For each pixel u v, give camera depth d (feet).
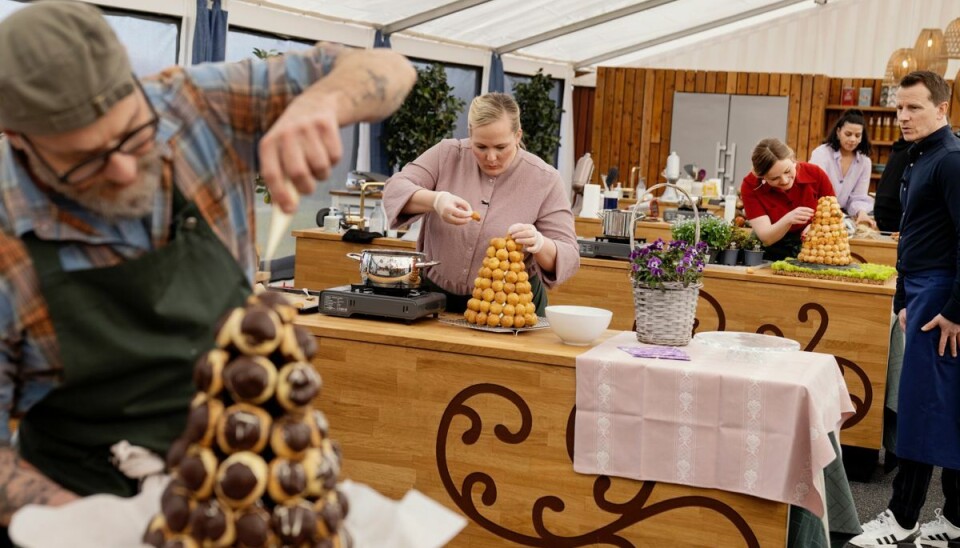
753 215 18.58
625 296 18.61
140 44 27.22
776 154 17.99
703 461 9.82
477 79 42.83
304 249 20.93
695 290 10.98
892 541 12.87
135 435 4.48
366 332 11.07
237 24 30.45
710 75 43.70
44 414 4.52
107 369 4.36
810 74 42.29
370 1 33.60
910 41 44.19
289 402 3.30
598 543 10.38
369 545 3.56
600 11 40.42
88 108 3.72
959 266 11.91
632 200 33.45
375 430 11.17
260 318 3.31
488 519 10.80
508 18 39.09
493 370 10.64
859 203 25.26
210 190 4.59
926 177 12.39
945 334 12.23
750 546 9.77
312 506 3.35
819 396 9.79
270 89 4.63
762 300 16.96
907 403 12.60
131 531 3.49
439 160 11.90
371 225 20.99
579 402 10.25
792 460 9.52
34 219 4.19
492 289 11.35
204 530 3.21
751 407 9.60
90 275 4.28
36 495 3.89
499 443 10.70
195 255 4.50
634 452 10.09
